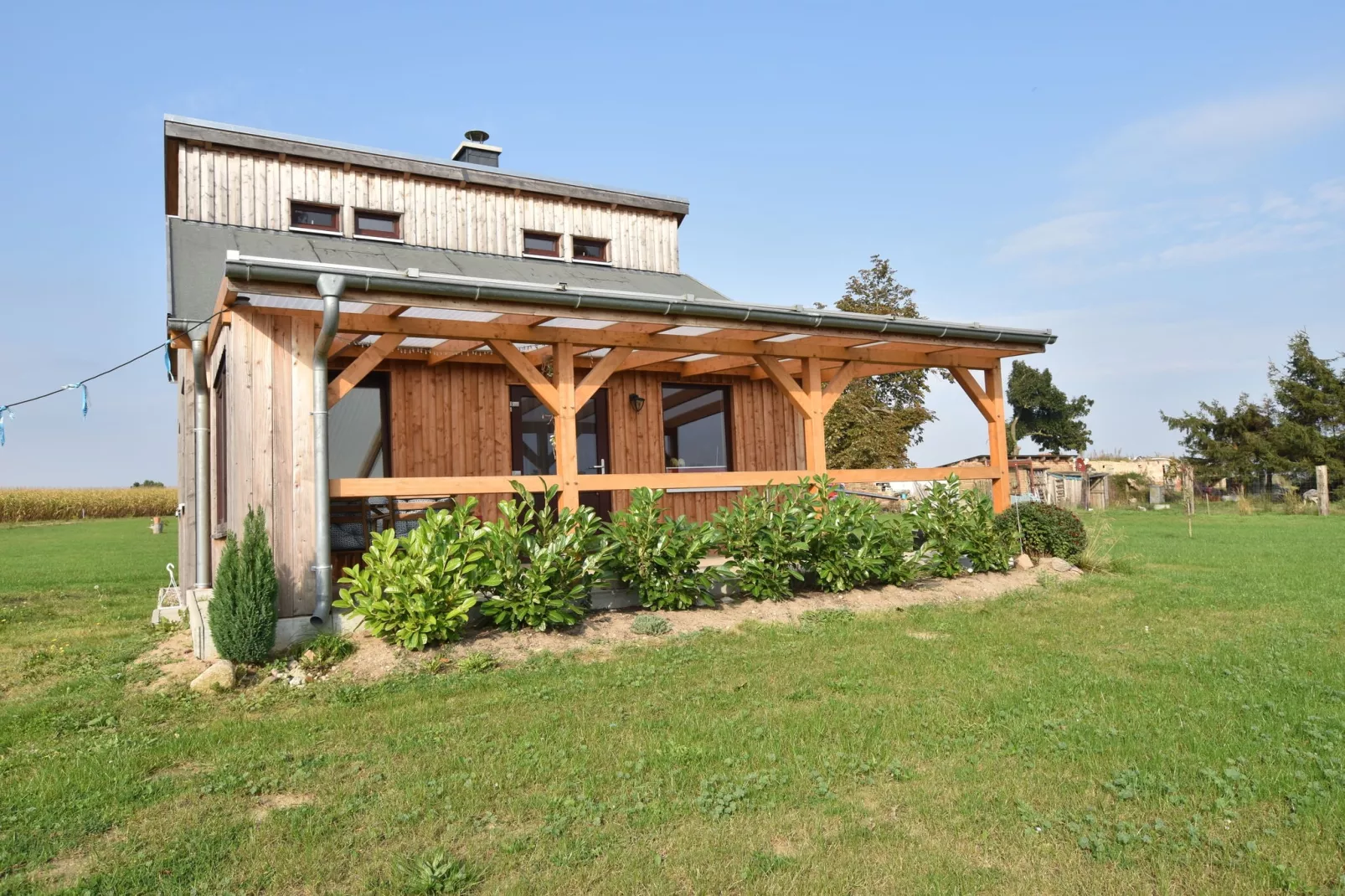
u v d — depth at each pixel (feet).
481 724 17.83
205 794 14.56
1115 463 135.64
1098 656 23.38
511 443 39.24
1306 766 14.75
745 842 12.30
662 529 28.99
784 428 46.11
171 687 21.83
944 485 36.99
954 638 25.70
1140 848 11.94
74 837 12.92
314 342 25.58
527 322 29.04
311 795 14.49
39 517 144.66
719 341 33.42
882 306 95.04
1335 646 24.26
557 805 13.70
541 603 25.39
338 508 33.01
